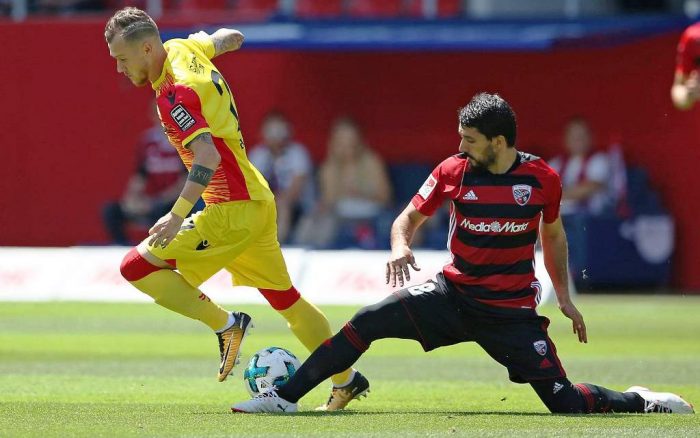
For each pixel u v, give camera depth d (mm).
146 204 63750
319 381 23266
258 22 63625
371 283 57219
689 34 36250
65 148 66812
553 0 68688
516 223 22625
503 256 22812
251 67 66500
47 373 33469
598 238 61531
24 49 66562
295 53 66438
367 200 64562
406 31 62625
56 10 69000
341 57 66438
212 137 23547
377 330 23141
